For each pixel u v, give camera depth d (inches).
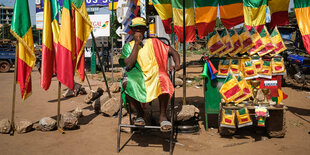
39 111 222.4
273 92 172.2
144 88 136.2
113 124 183.3
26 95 161.3
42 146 141.7
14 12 153.2
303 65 335.6
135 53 138.8
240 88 151.8
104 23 447.5
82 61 190.9
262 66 169.9
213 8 183.3
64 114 173.0
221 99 166.2
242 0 177.8
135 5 297.4
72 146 142.0
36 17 760.3
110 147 140.9
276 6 182.5
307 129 170.1
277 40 171.5
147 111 176.2
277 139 152.3
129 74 141.8
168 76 140.6
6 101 265.9
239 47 166.7
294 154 129.7
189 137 157.3
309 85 345.7
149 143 147.4
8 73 620.7
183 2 180.9
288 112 216.2
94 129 172.4
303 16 169.6
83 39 188.5
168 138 155.2
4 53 648.4
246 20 173.8
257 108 147.2
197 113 170.2
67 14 169.9
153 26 300.0
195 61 698.2
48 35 164.1
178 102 244.8
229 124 150.6
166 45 148.0
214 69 166.4
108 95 218.4
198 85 344.8
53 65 172.4
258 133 163.0
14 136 157.8
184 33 182.1
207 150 136.3
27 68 161.3
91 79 449.1
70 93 289.4
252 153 131.6
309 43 168.2
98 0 771.4
